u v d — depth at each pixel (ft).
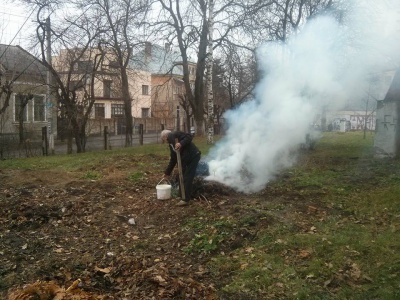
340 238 14.71
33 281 11.92
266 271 12.46
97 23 51.60
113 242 15.67
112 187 24.63
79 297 9.99
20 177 28.89
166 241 15.70
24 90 61.72
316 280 11.80
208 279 12.35
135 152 49.14
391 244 14.02
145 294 11.00
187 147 20.66
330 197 21.36
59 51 53.11
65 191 23.61
